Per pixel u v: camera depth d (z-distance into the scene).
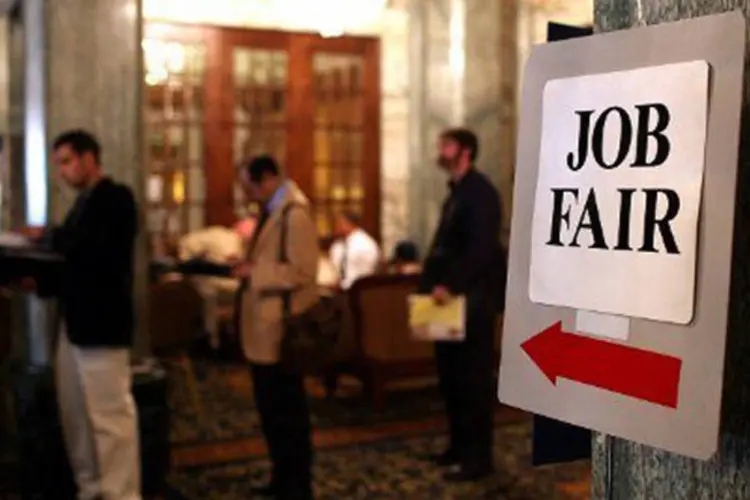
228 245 8.48
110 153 4.80
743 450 1.25
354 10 9.11
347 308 6.53
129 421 4.13
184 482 4.91
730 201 1.15
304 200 4.29
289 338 4.15
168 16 8.77
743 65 1.16
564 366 1.35
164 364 6.01
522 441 5.70
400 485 4.86
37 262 3.98
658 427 1.22
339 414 6.42
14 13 5.55
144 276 4.86
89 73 4.77
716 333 1.16
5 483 4.83
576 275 1.33
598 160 1.30
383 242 9.27
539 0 8.09
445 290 4.62
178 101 8.90
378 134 9.27
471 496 4.68
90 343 4.00
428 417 6.32
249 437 5.81
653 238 1.23
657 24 1.27
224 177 9.06
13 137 5.68
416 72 8.48
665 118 1.22
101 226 3.99
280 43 9.16
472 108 7.93
